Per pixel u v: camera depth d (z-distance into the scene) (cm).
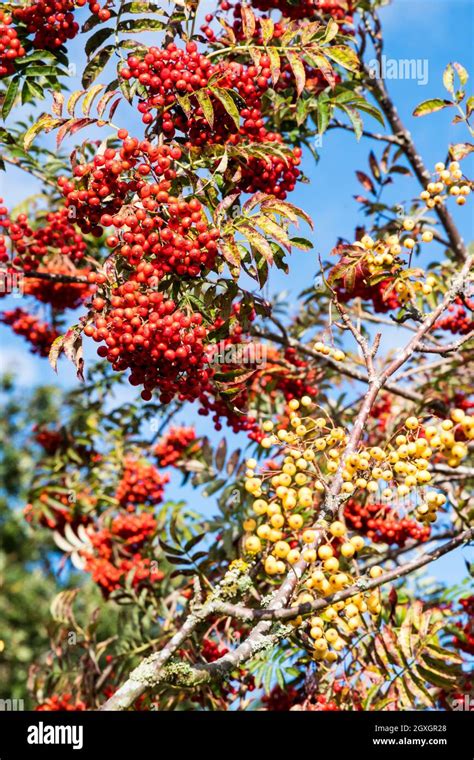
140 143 323
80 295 606
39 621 1354
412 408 506
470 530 292
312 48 387
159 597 525
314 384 534
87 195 330
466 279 338
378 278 371
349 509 478
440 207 545
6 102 384
